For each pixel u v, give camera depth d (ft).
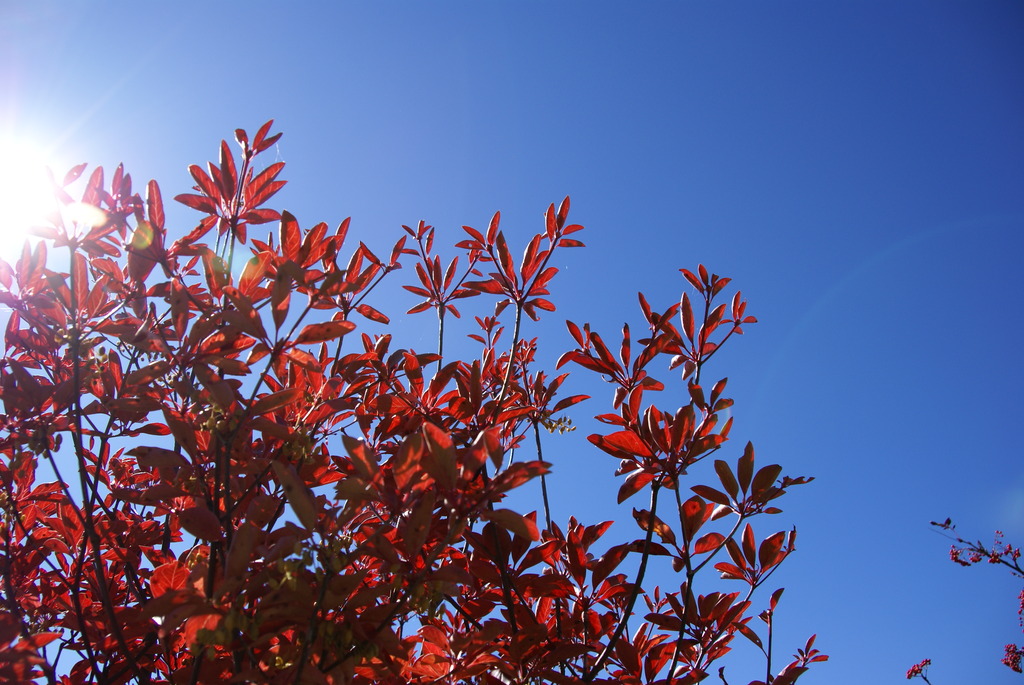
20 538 3.38
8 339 3.34
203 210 3.07
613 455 3.15
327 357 3.33
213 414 2.80
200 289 3.20
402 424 3.36
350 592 2.66
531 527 2.67
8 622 2.93
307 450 2.89
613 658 3.41
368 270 3.40
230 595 2.63
